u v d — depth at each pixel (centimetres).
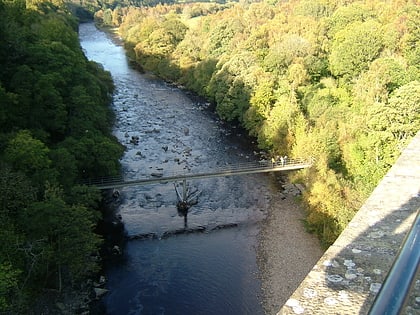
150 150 5862
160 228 4219
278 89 6272
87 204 3550
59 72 4984
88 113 4766
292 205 4591
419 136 973
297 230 4134
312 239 3975
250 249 3900
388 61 5381
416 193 703
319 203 4000
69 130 4572
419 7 6638
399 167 809
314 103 5684
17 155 3281
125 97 8262
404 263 325
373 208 668
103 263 3672
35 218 2764
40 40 5625
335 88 6194
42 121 4241
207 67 8250
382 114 4106
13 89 4234
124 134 6378
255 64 7031
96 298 3212
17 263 2636
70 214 3028
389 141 4116
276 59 6719
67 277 3272
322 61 6725
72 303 3108
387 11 7512
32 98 4238
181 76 9356
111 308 3123
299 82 6253
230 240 4041
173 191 4869
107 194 4738
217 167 5378
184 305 3191
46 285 3161
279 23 8631
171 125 6869
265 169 4812
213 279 3494
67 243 2956
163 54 10212
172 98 8319
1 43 4584
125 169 5250
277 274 3556
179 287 3391
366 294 484
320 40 7244
